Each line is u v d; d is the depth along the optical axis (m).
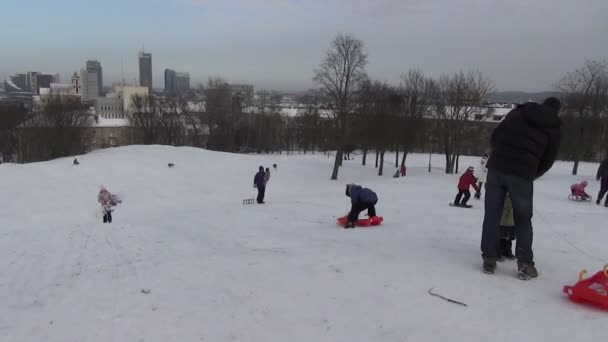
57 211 24.67
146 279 5.53
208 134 88.69
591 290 4.37
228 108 90.38
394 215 12.36
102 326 4.04
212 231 10.32
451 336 3.75
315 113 76.25
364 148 54.47
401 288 4.88
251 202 20.80
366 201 9.87
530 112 5.11
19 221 21.70
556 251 6.77
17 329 4.02
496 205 5.38
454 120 44.19
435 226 9.76
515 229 5.48
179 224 11.99
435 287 4.91
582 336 3.75
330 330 3.89
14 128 68.12
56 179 34.97
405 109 45.50
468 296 4.64
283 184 35.41
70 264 6.82
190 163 44.88
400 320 4.07
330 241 7.85
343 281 5.16
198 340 3.72
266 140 92.94
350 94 40.38
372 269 5.62
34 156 65.56
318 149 89.62
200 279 5.42
